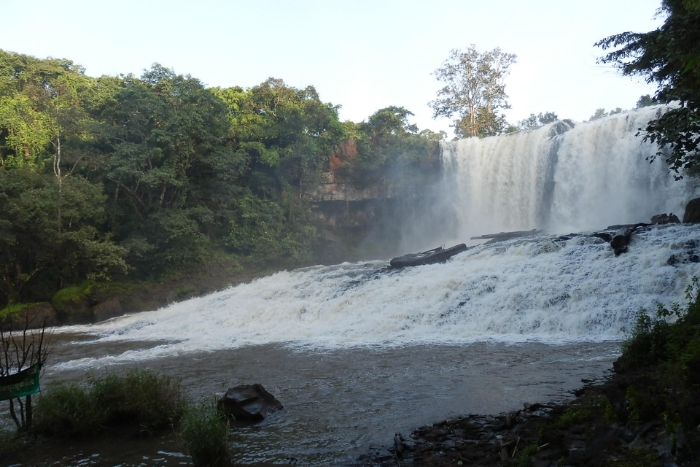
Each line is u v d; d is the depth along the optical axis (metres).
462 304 19.09
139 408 8.73
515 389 9.85
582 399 8.43
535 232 31.95
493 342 15.09
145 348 18.62
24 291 32.53
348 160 47.62
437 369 12.03
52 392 8.96
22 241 31.20
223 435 7.01
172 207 38.06
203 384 11.77
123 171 34.16
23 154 37.88
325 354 14.84
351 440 7.76
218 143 39.78
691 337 8.66
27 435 8.39
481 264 22.73
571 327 16.02
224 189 39.69
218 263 38.06
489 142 44.09
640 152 31.47
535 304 17.62
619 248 18.98
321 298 24.38
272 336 19.38
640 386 6.73
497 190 42.44
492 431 7.49
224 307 26.84
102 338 23.00
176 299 34.41
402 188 47.84
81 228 32.50
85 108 42.28
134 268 34.88
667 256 16.73
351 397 10.10
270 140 45.09
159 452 7.58
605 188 33.72
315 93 49.28
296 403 9.86
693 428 4.98
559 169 36.66
